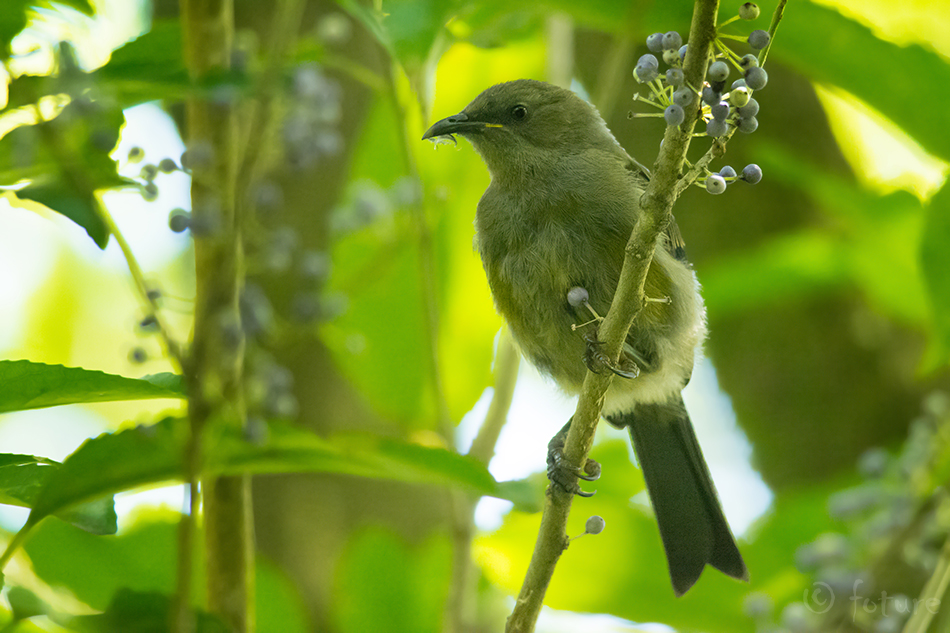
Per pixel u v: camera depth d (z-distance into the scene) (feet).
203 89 19.04
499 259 28.63
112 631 16.02
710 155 16.20
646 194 17.85
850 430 39.42
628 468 32.32
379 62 37.01
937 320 25.85
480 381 32.58
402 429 31.68
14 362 17.03
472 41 27.96
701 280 33.19
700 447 30.32
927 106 26.78
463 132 29.68
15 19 20.10
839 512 26.81
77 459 16.48
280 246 21.22
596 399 20.20
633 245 18.44
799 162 34.22
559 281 27.45
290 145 20.81
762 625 25.14
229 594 19.39
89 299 56.29
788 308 40.09
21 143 17.58
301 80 20.80
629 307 19.27
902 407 39.24
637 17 26.91
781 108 42.06
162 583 23.91
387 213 27.53
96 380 17.30
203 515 19.60
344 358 31.17
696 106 16.33
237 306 18.84
